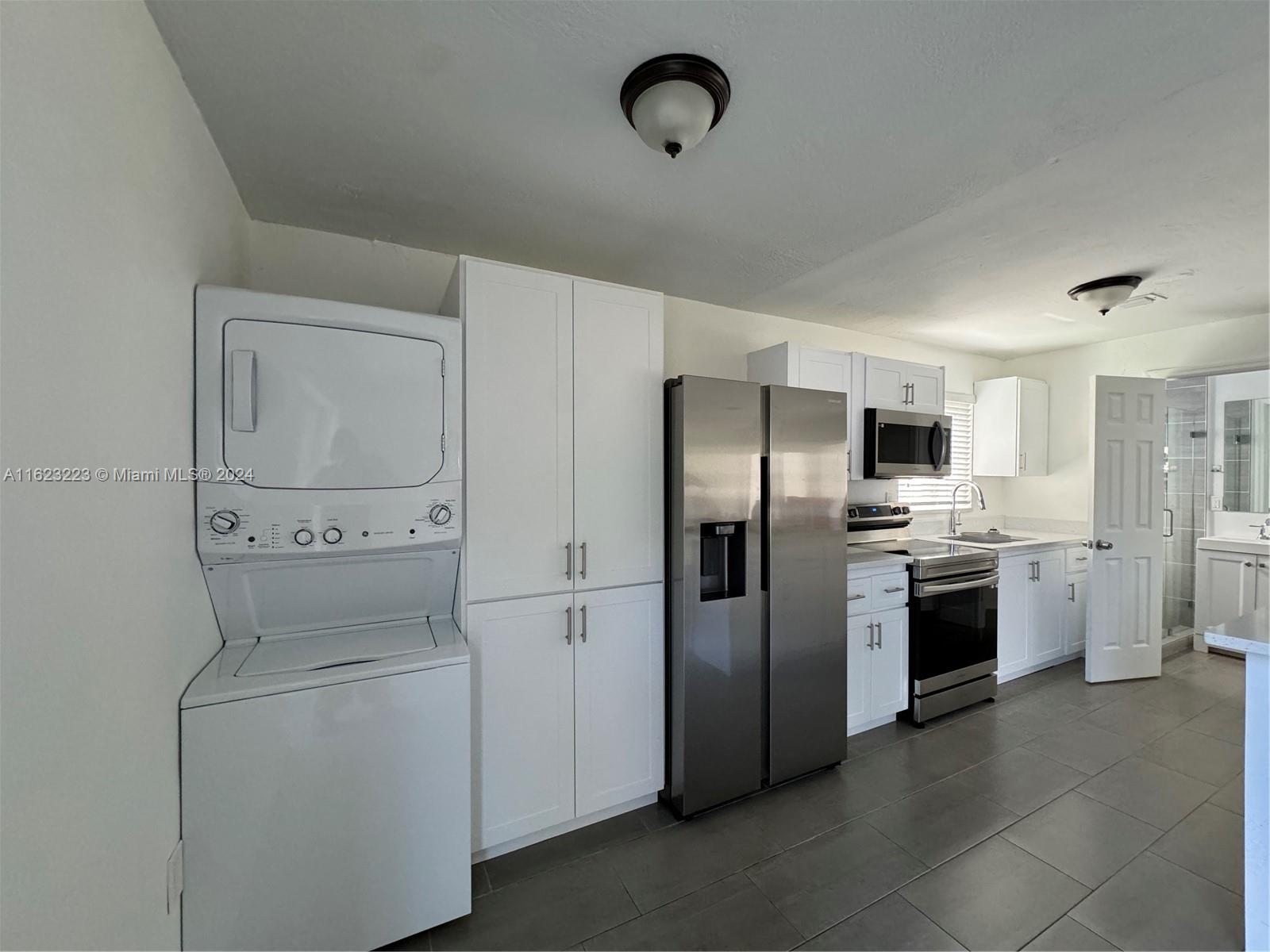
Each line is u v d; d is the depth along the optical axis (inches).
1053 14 43.4
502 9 43.0
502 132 59.2
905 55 47.9
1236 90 52.5
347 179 68.2
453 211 76.7
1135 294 115.3
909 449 125.8
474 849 68.6
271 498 56.7
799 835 75.6
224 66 48.9
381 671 55.6
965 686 117.3
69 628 31.4
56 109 30.4
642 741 81.3
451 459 66.2
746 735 84.4
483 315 69.7
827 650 92.8
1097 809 80.7
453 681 59.0
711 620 81.6
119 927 36.7
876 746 102.3
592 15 43.6
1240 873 67.2
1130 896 63.6
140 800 40.3
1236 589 146.9
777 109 55.4
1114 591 132.7
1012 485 176.1
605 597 78.2
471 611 68.9
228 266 66.2
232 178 67.4
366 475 61.1
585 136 59.9
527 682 72.4
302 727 52.3
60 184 30.8
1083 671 140.7
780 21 44.2
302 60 48.4
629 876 67.8
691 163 65.3
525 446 72.3
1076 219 80.5
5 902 25.8
